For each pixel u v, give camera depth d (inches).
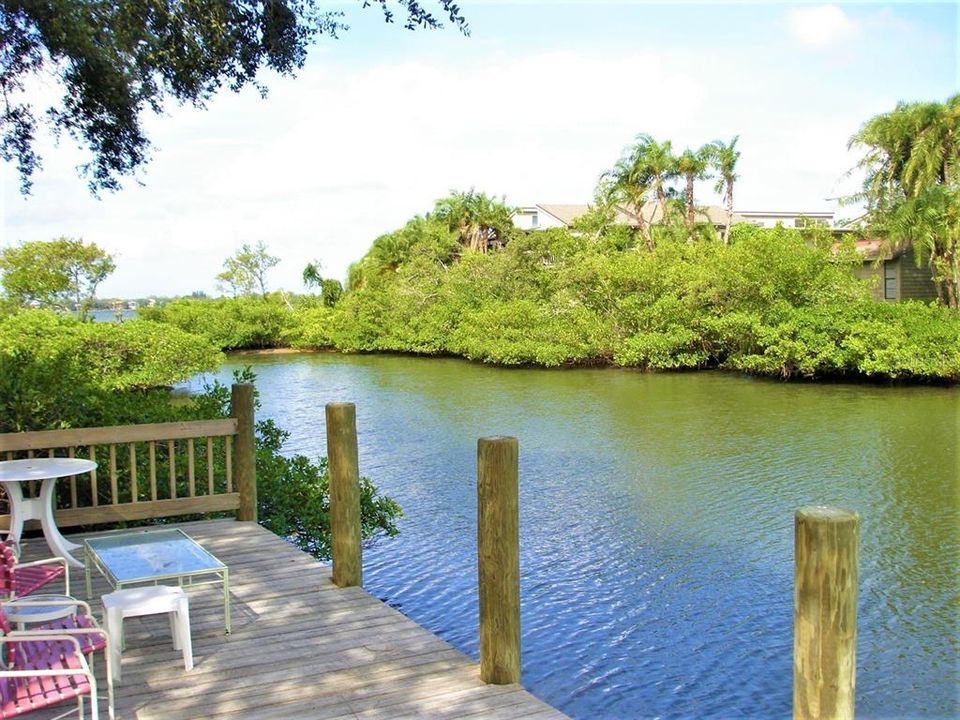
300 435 767.1
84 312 1393.9
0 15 289.0
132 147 338.3
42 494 211.3
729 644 299.3
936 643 296.7
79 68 301.3
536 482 547.2
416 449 672.4
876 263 1248.2
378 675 149.8
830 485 516.4
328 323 1870.1
